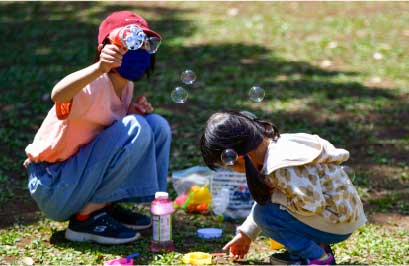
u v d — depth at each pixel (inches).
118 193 270.1
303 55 620.1
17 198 328.2
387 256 261.6
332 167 233.0
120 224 278.7
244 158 230.7
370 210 314.7
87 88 257.0
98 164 262.8
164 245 267.3
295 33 696.4
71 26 737.6
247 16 776.3
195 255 258.1
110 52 237.9
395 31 696.4
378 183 350.0
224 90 518.0
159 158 283.7
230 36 689.0
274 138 233.3
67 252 266.7
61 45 656.4
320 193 225.8
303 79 547.8
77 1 864.9
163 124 283.7
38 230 290.8
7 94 506.0
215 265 253.6
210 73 563.2
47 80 541.3
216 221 304.2
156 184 273.0
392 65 586.6
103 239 274.4
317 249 236.8
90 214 275.7
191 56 617.3
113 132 263.7
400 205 319.3
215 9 816.3
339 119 455.8
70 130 260.4
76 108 255.0
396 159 385.4
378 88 526.0
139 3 852.6
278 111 469.7
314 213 228.5
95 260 258.7
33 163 275.3
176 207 316.5
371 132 431.2
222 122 227.5
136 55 263.0
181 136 421.4
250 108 476.4
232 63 594.6
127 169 265.7
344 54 622.2
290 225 236.4
